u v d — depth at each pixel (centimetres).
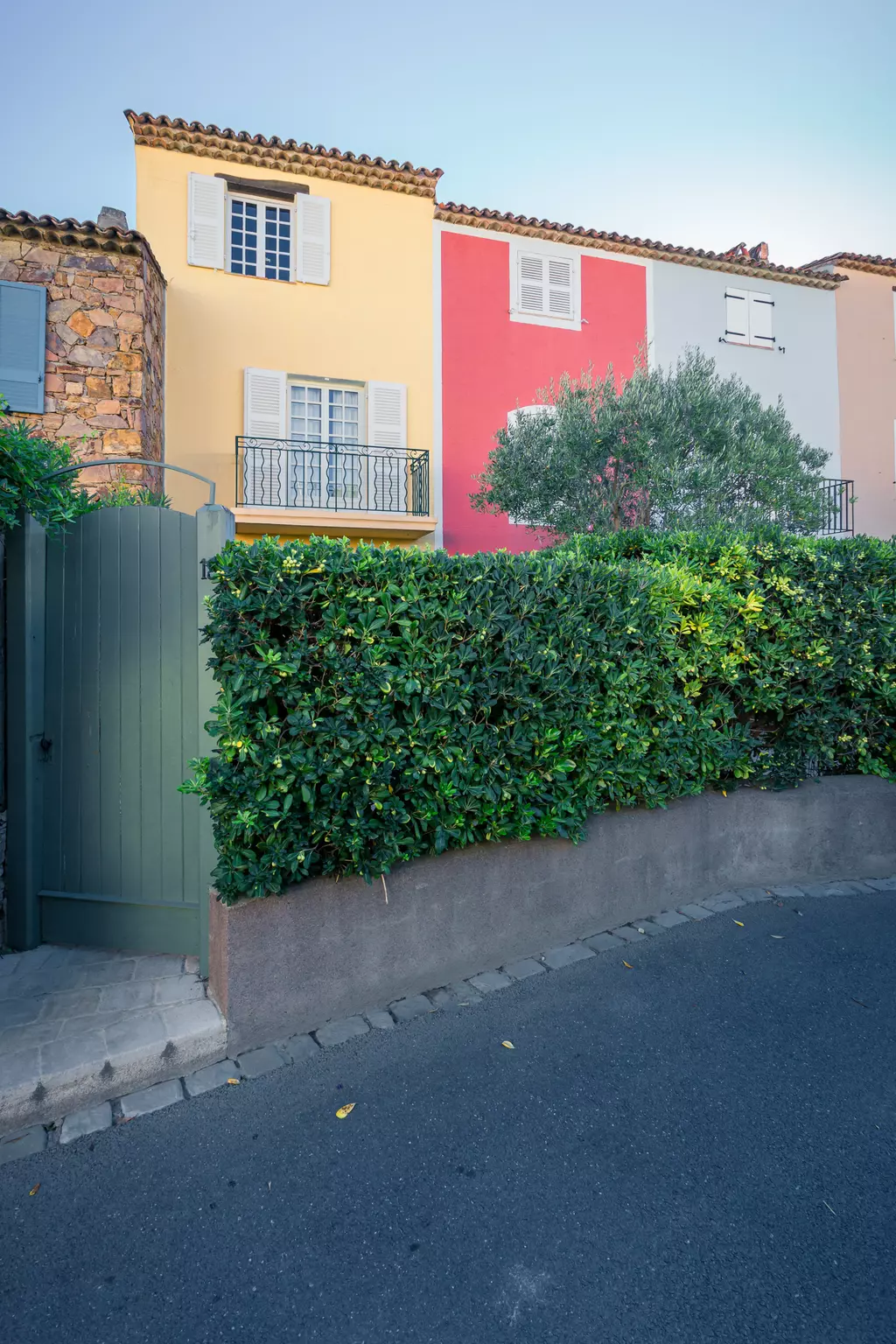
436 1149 249
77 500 415
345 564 316
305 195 1217
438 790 341
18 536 372
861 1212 221
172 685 363
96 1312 190
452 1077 288
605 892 422
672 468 895
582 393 998
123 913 372
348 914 331
